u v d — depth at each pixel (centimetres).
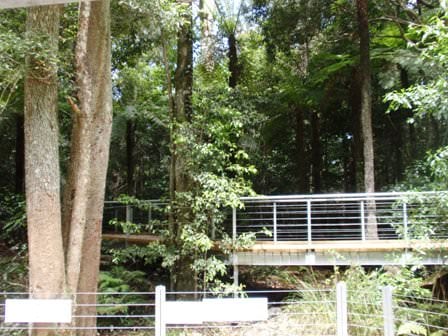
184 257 742
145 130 1323
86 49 544
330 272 835
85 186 529
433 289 637
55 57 465
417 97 455
